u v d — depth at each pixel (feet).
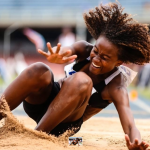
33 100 32.27
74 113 31.07
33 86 30.01
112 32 30.04
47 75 30.30
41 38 318.86
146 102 120.67
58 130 31.96
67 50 30.86
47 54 28.94
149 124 55.72
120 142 35.83
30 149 26.58
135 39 29.96
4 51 314.35
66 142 30.76
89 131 46.11
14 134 30.12
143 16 290.35
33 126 48.16
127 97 31.30
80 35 286.46
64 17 301.43
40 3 339.36
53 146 28.12
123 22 30.60
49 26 306.35
